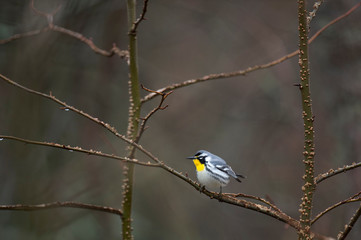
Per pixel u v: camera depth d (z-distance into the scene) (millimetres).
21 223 10312
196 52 19047
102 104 14523
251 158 18125
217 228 17609
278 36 17906
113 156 4758
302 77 4715
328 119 13031
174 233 15383
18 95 9805
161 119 18047
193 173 17344
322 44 11711
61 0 10977
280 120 17734
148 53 18125
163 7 17859
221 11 18047
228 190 17719
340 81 11297
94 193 13016
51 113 11820
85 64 13625
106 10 12539
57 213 10750
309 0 11859
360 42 11172
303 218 4656
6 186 9977
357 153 10836
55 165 12016
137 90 5934
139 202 15812
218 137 18641
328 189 14250
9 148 10219
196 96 18750
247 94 18734
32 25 10422
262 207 5117
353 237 9836
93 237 12883
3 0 10648
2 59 11242
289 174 17422
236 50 18828
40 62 10078
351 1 11234
